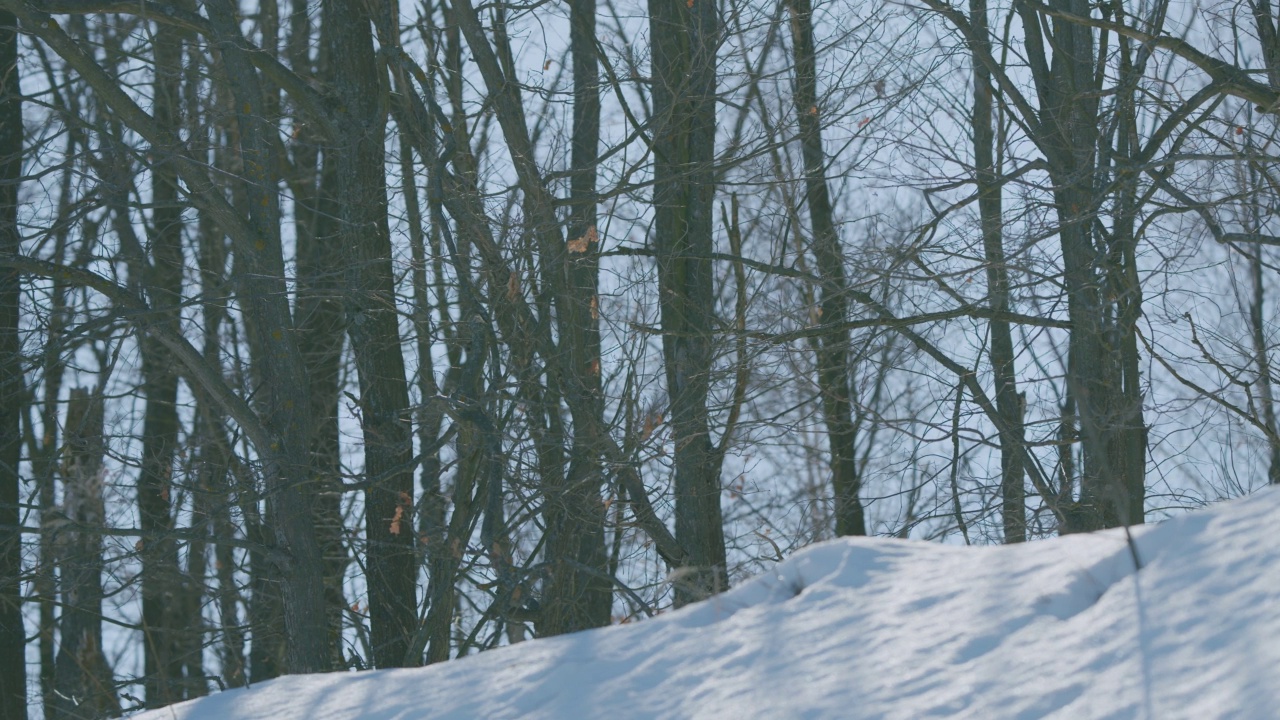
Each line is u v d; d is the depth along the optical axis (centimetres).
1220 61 2047
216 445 2686
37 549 2320
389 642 2247
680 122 2336
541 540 2180
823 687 730
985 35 2469
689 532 2367
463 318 2045
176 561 2302
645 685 805
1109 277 2220
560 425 2173
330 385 3042
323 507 2681
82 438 2314
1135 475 2203
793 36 2498
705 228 2459
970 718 655
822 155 2556
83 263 2738
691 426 2284
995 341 2578
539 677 861
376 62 2389
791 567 945
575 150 2727
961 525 2320
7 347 2472
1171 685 623
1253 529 752
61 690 2834
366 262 2106
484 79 2172
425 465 2656
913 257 2214
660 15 2473
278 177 2583
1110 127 2230
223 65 2320
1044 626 738
